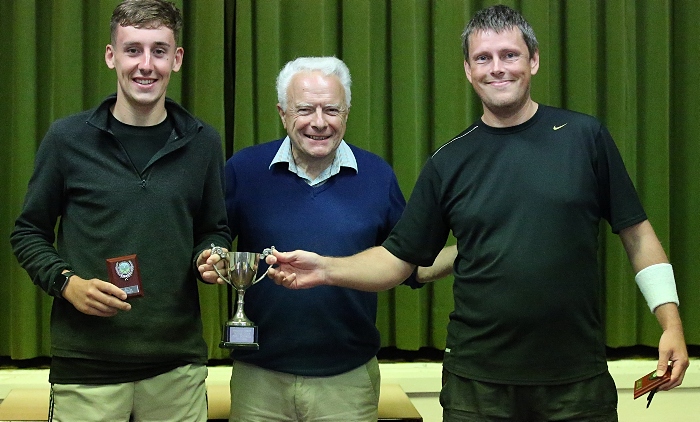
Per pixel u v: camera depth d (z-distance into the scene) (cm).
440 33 275
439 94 276
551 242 149
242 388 185
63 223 160
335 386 182
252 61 268
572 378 150
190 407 166
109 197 156
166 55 160
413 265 172
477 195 157
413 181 272
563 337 150
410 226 168
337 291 182
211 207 172
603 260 284
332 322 181
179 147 162
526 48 159
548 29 277
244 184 190
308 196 186
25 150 255
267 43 266
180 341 162
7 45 261
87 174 157
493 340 153
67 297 150
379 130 280
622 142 279
